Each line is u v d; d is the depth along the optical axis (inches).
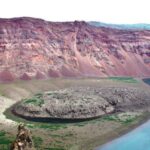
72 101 4854.8
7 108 4859.7
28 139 1529.3
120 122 4244.6
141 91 6087.6
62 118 4431.6
